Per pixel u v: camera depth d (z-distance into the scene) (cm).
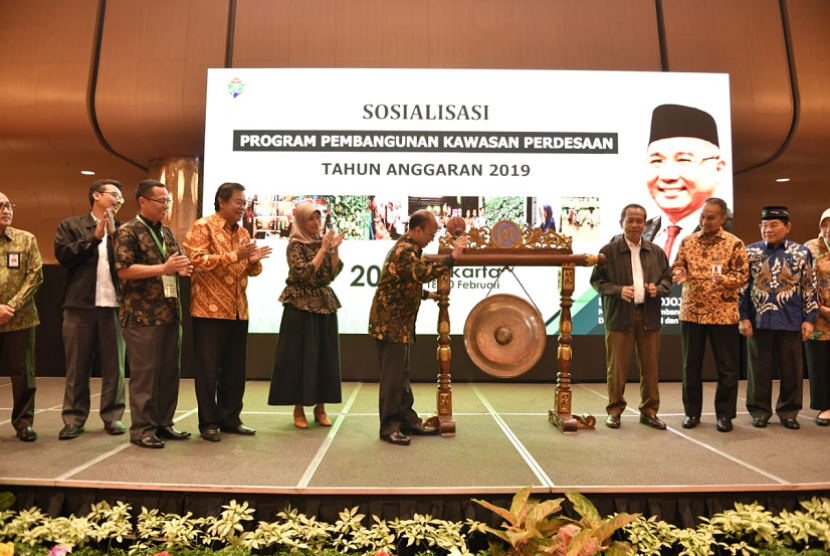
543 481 252
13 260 322
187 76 608
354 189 562
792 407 368
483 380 559
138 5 617
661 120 570
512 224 359
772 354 373
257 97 562
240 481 250
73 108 620
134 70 613
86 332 337
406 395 344
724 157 570
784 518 238
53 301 564
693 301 361
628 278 362
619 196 568
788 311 364
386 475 260
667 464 279
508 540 217
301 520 234
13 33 624
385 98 566
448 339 351
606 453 299
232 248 332
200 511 242
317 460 283
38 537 229
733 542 235
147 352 310
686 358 367
